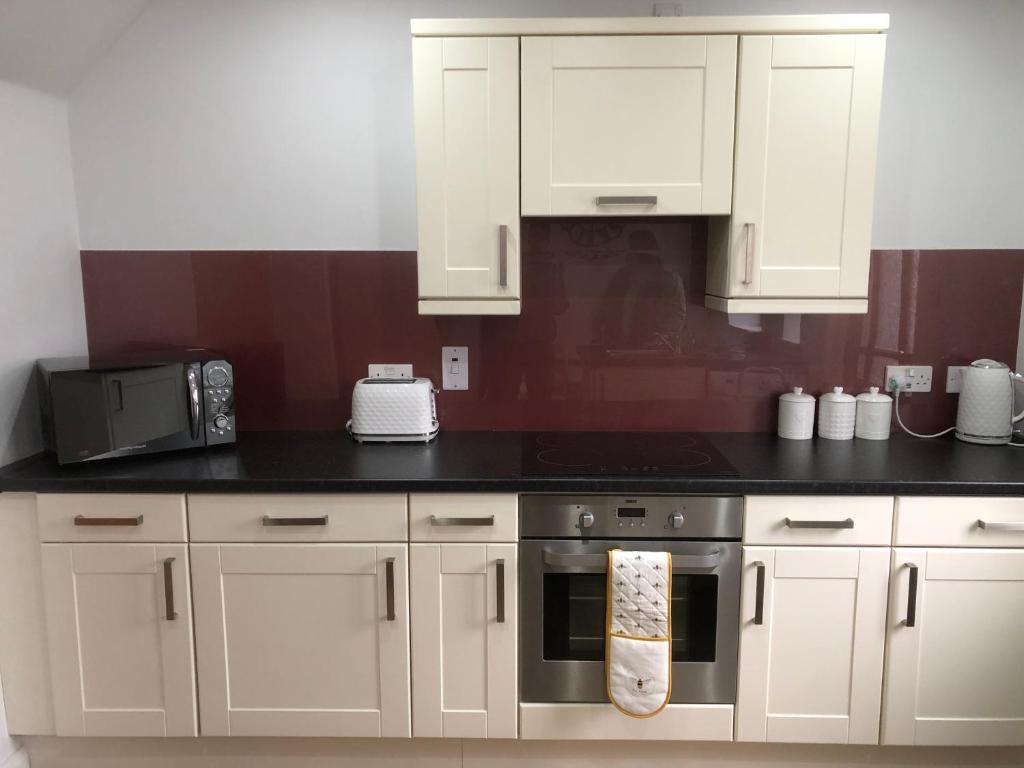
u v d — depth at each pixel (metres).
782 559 2.08
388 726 2.20
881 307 2.56
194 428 2.32
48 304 2.38
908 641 2.11
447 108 2.17
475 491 2.08
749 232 2.19
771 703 2.15
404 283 2.57
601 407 2.63
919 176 2.50
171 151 2.51
